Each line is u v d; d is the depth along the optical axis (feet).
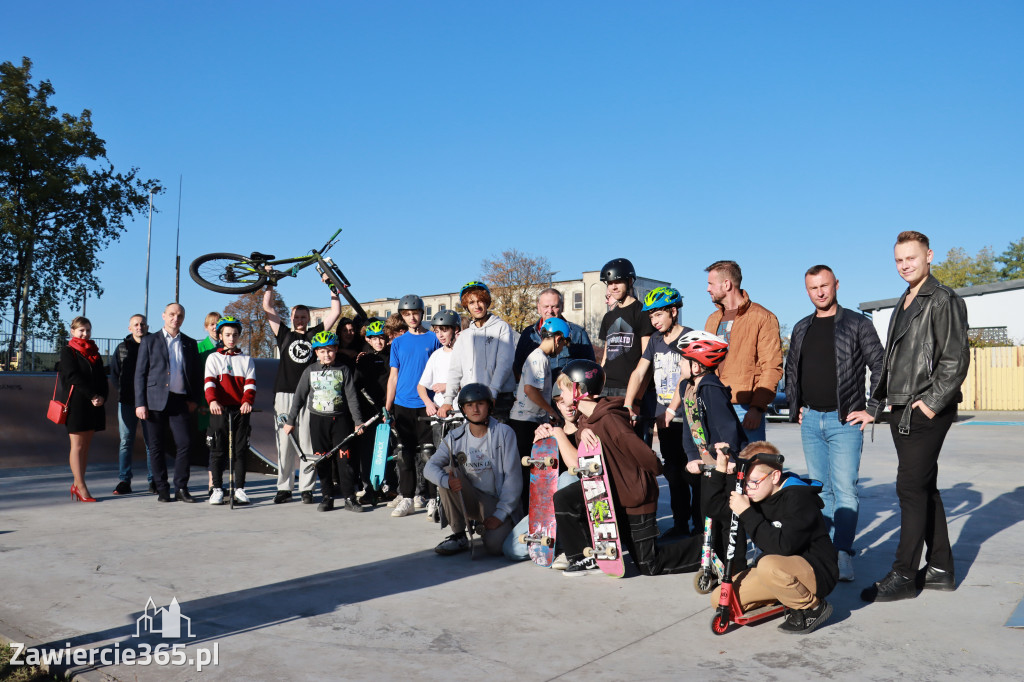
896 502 23.73
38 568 15.49
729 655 10.64
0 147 104.73
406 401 22.59
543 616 12.46
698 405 14.14
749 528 11.50
